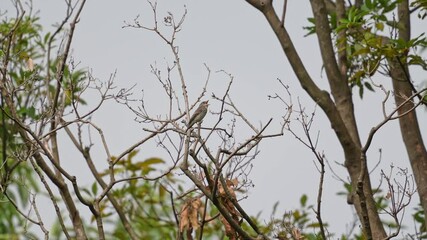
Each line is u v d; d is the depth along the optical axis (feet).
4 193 37.22
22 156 37.76
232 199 36.68
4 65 39.04
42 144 35.94
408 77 46.21
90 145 43.27
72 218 37.73
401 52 47.24
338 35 49.03
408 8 50.98
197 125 36.01
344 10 50.24
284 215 42.57
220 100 36.22
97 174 43.42
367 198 42.60
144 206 57.21
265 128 34.83
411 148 47.83
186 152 35.81
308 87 45.80
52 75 47.50
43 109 40.86
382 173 36.94
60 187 37.52
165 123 36.65
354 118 46.16
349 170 44.11
